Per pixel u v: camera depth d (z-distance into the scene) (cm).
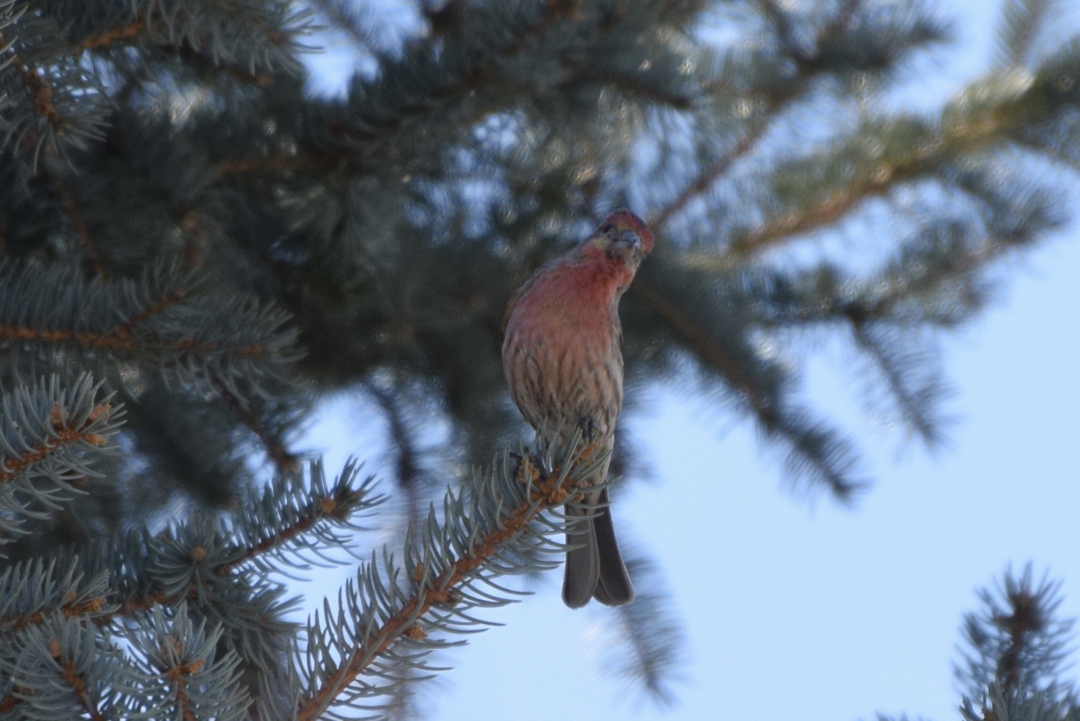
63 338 621
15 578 492
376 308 806
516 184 853
